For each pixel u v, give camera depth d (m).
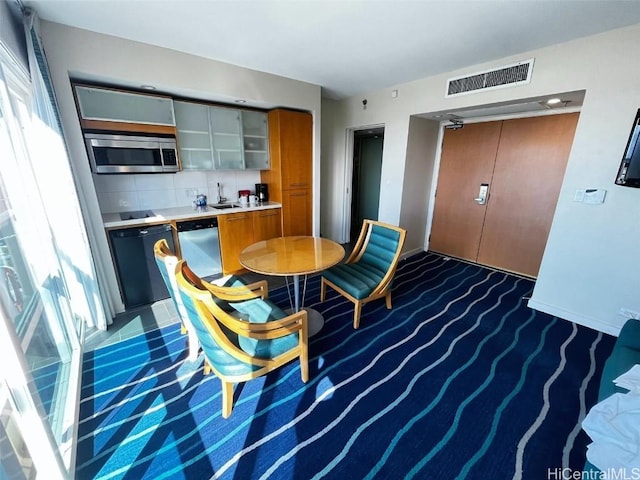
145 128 2.59
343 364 1.93
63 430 1.39
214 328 1.35
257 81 2.92
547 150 3.06
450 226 4.11
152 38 2.19
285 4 1.70
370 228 2.83
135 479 1.23
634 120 1.90
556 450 1.34
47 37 1.92
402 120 3.48
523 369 1.87
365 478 1.22
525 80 2.42
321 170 4.50
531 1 1.66
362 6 1.72
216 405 1.60
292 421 1.50
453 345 2.12
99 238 2.35
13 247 1.39
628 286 2.12
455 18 1.86
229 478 1.23
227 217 3.19
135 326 2.36
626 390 1.19
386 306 2.68
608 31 1.97
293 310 2.61
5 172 1.39
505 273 3.53
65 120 2.07
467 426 1.47
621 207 2.06
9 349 0.88
